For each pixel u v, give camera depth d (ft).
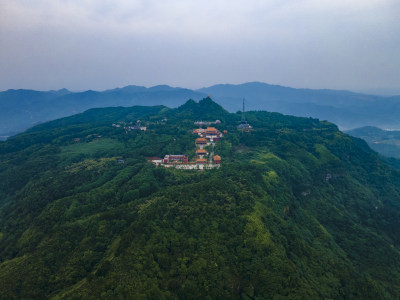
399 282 384.06
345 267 365.40
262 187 467.52
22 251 354.13
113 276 264.31
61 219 392.88
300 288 281.33
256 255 302.25
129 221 371.97
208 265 285.64
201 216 348.79
